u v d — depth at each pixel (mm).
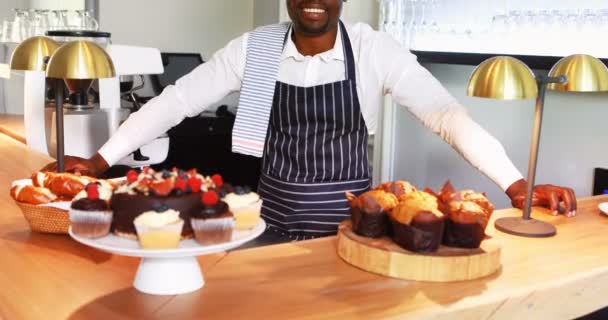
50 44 2064
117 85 3041
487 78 1786
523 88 1770
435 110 2146
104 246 1366
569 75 1950
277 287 1503
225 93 2426
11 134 3654
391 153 4137
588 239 1923
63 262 1649
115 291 1470
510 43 3221
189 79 2408
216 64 2396
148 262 1462
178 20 5289
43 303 1406
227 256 1698
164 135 3174
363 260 1615
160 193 1442
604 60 2768
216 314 1358
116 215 1462
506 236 1927
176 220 1382
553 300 1577
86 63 1742
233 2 5469
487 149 2031
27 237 1836
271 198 2354
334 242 1832
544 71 3107
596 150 2963
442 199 1741
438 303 1438
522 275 1616
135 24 5125
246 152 2312
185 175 1492
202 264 1637
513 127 3342
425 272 1550
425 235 1547
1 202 2205
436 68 3729
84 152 2963
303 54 2293
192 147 4738
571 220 2117
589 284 1642
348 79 2246
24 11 3770
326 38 2244
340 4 2184
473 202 1688
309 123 2279
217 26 5441
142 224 1358
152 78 5023
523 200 2053
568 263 1713
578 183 3051
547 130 3184
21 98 4605
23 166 2826
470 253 1574
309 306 1406
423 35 3678
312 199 2283
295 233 2299
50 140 3045
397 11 3695
